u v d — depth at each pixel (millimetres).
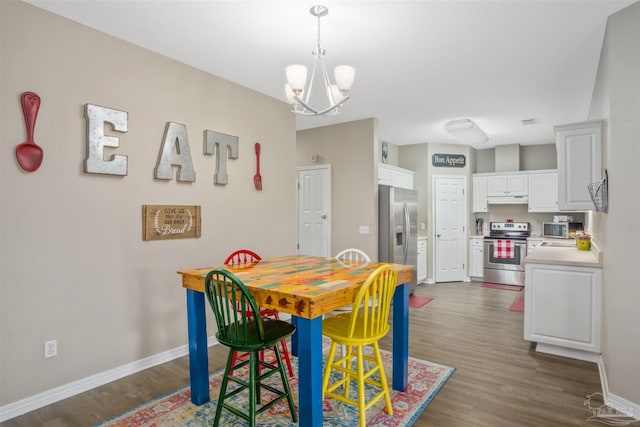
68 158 2389
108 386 2539
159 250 2920
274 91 3812
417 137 5938
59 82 2350
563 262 3012
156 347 2912
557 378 2648
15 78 2166
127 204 2707
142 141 2797
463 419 2119
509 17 2371
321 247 5285
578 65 3133
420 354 3100
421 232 6406
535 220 6574
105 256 2584
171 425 2062
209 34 2619
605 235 2584
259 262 2842
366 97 3975
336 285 1967
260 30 2557
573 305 2982
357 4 2225
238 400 2332
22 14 2195
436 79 3453
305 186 5461
